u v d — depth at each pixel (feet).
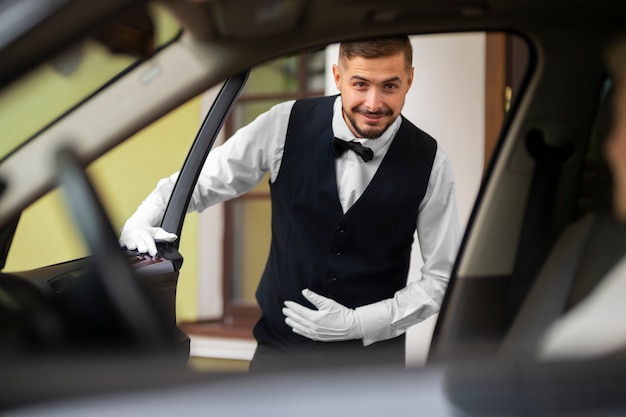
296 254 8.53
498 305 5.23
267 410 3.57
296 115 8.58
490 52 14.71
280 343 8.61
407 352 14.17
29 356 4.11
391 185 8.38
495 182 5.36
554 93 5.18
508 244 5.32
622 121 4.74
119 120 4.38
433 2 4.43
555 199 5.29
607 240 4.66
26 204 4.41
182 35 4.38
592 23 4.88
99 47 4.01
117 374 3.85
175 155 7.86
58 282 5.25
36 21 3.64
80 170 4.20
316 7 4.25
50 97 4.15
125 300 4.04
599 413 3.55
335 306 8.15
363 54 7.72
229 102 7.79
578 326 3.90
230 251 19.76
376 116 7.93
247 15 4.18
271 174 8.79
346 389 3.68
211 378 3.78
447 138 15.01
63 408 3.62
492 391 3.66
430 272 8.70
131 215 7.43
